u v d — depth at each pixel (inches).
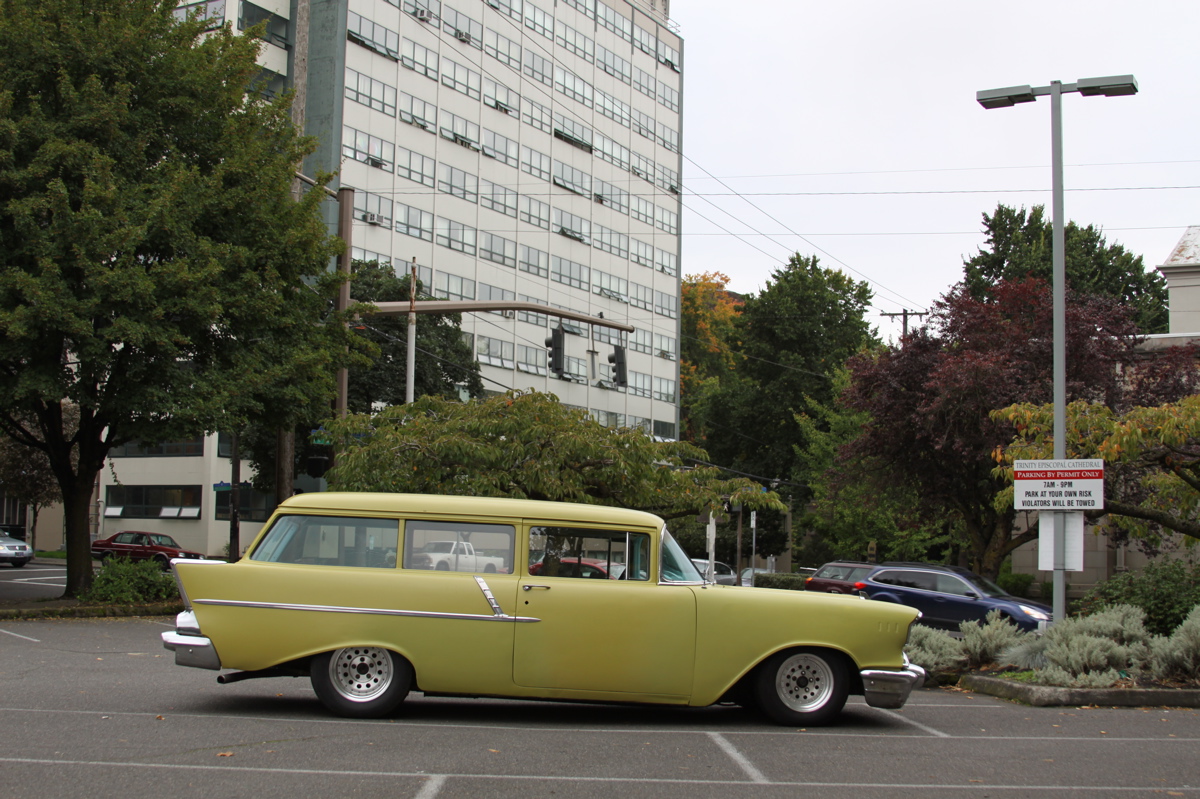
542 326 2287.2
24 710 353.1
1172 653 475.2
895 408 1091.3
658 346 2640.3
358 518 368.2
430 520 368.5
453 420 718.5
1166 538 1119.6
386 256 1936.5
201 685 432.1
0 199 706.8
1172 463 642.2
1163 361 1026.7
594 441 706.8
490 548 367.2
